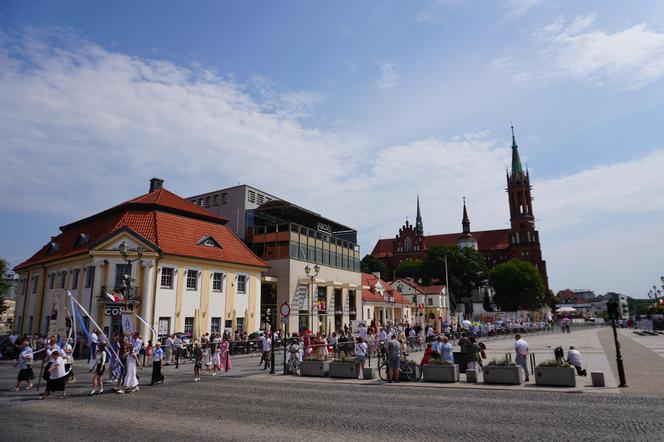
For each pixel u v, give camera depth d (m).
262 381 19.72
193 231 38.94
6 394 16.17
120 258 32.88
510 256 137.00
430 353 19.73
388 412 12.27
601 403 12.96
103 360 16.47
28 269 45.25
